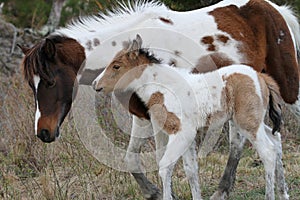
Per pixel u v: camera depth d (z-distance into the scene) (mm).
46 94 13750
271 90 13680
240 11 15641
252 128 13281
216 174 16703
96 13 20203
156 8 14852
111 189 15234
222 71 13375
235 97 13352
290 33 16266
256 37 15562
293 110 16453
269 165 13156
